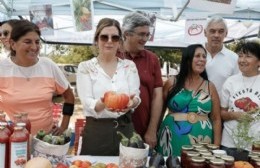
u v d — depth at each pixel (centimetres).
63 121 278
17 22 245
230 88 305
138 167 195
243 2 527
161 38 674
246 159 218
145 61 305
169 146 299
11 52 256
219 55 346
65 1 523
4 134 184
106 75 242
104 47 242
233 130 274
